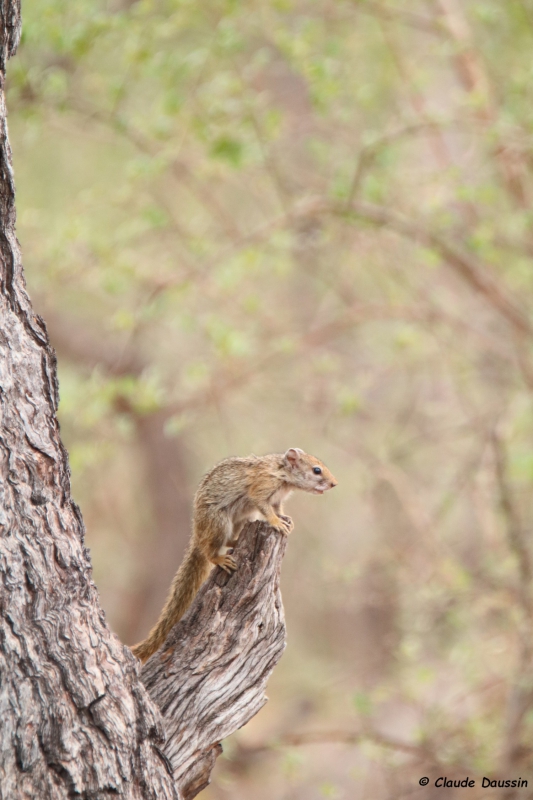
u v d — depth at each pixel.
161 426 24.62
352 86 15.32
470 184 14.26
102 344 23.53
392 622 19.14
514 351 15.55
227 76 13.73
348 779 16.28
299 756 13.34
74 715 5.23
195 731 6.23
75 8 12.48
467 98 13.55
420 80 15.12
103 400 13.68
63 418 18.59
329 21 15.41
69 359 23.97
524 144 13.43
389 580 15.45
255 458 8.90
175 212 16.56
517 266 15.31
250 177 15.26
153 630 8.09
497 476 13.47
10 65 12.39
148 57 12.88
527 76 13.58
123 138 14.44
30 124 13.31
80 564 5.67
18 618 5.29
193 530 8.55
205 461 25.91
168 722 6.16
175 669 6.33
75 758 5.12
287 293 20.92
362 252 15.45
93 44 13.15
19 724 5.05
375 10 14.56
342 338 21.20
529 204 15.49
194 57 12.94
